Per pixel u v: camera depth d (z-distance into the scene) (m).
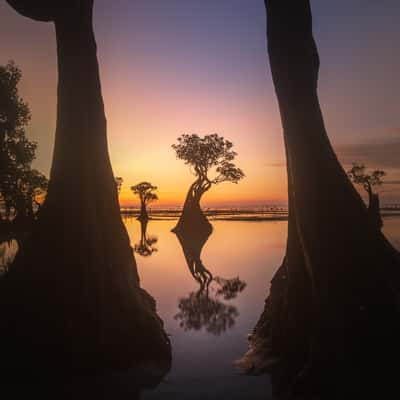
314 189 4.19
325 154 4.29
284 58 4.54
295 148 4.37
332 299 3.89
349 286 3.88
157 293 8.88
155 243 20.81
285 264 5.27
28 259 4.53
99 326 4.43
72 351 4.23
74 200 4.74
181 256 15.43
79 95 4.99
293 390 3.84
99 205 5.00
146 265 13.20
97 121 5.13
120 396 3.80
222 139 36.84
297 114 4.40
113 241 4.99
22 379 4.07
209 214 70.81
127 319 4.69
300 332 4.48
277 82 4.62
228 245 19.23
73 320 4.33
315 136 4.34
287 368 4.39
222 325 6.30
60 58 5.05
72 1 5.01
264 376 4.25
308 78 4.48
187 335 5.80
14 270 4.53
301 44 4.52
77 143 4.90
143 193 54.50
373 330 3.68
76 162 4.85
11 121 20.80
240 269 12.25
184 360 4.77
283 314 4.76
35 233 4.67
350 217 4.07
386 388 3.47
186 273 11.61
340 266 3.95
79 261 4.54
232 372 4.39
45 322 4.27
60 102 5.02
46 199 4.82
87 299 4.45
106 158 5.22
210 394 3.85
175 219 57.19
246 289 9.27
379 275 3.86
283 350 4.63
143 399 3.71
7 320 4.26
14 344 4.18
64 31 5.04
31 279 4.43
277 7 4.64
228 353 5.01
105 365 4.34
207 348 5.21
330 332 3.83
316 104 4.49
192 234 26.95
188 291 9.09
